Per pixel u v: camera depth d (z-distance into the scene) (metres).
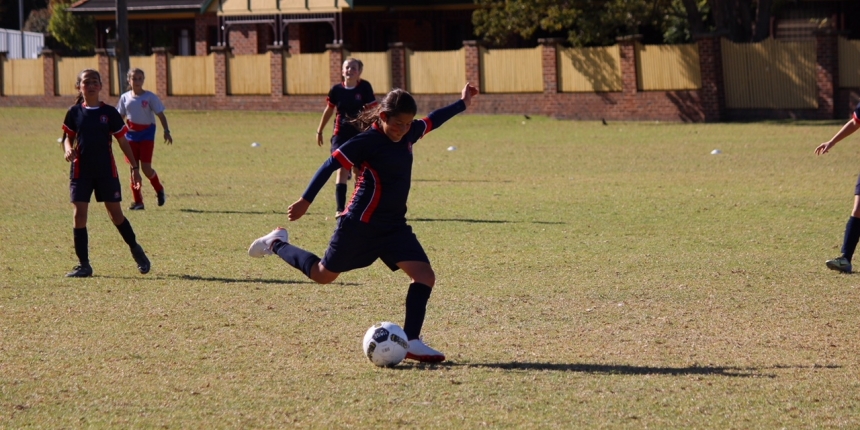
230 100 148.62
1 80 164.50
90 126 32.94
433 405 20.03
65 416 19.50
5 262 36.25
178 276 33.72
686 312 28.28
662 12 129.12
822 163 70.44
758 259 36.19
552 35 156.25
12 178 64.75
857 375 22.09
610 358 23.56
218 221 46.53
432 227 44.34
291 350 24.33
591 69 127.62
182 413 19.62
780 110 118.44
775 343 24.92
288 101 145.00
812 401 20.28
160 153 84.69
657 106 123.38
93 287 31.89
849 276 33.12
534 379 21.78
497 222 45.59
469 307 29.03
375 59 141.12
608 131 106.56
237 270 34.78
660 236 41.41
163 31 182.62
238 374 22.27
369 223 22.67
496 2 131.75
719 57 119.50
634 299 29.97
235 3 159.88
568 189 57.88
